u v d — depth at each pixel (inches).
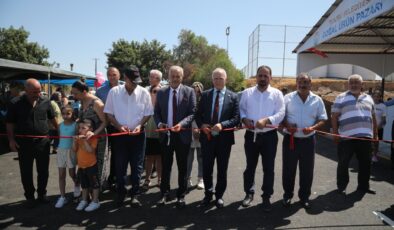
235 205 180.1
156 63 1946.4
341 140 201.6
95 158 171.5
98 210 171.2
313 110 173.9
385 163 289.7
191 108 174.1
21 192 203.3
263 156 172.1
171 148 173.5
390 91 1040.2
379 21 377.7
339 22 314.8
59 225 152.5
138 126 172.1
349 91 202.8
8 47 1424.7
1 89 522.9
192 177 244.2
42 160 176.9
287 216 165.3
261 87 171.0
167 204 181.0
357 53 537.3
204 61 2158.0
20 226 151.0
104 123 174.1
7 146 373.1
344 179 200.1
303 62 531.5
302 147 175.3
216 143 172.1
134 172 175.3
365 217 164.7
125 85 173.8
